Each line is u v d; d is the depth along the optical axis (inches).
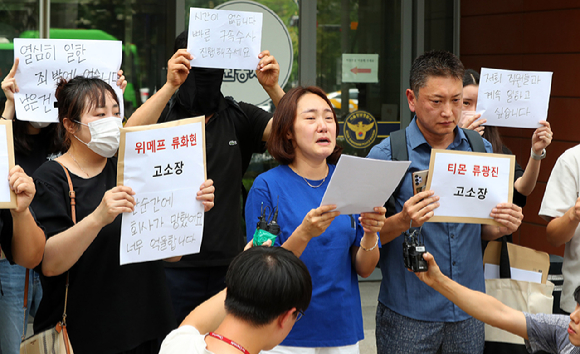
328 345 95.8
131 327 93.4
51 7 204.4
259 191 99.0
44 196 91.6
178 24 214.5
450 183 99.0
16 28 200.1
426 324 106.7
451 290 95.1
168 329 98.2
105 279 92.7
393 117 238.4
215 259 122.5
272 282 65.2
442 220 99.6
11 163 85.0
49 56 116.3
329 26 229.9
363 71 234.4
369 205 88.8
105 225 91.6
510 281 118.4
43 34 202.4
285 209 97.4
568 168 128.0
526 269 124.1
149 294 96.8
